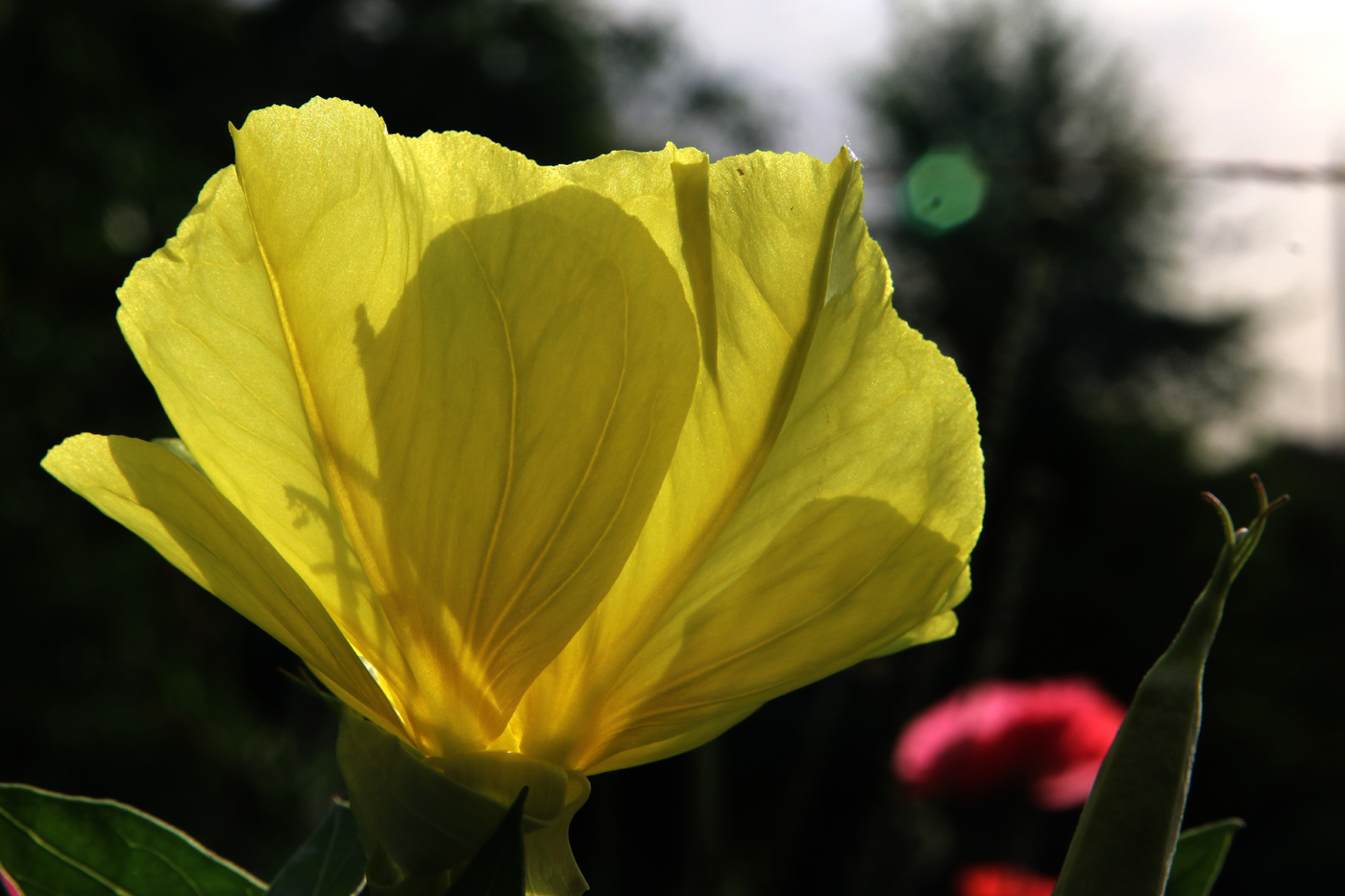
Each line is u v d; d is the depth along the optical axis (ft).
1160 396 12.54
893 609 0.86
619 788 6.05
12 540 4.44
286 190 0.82
